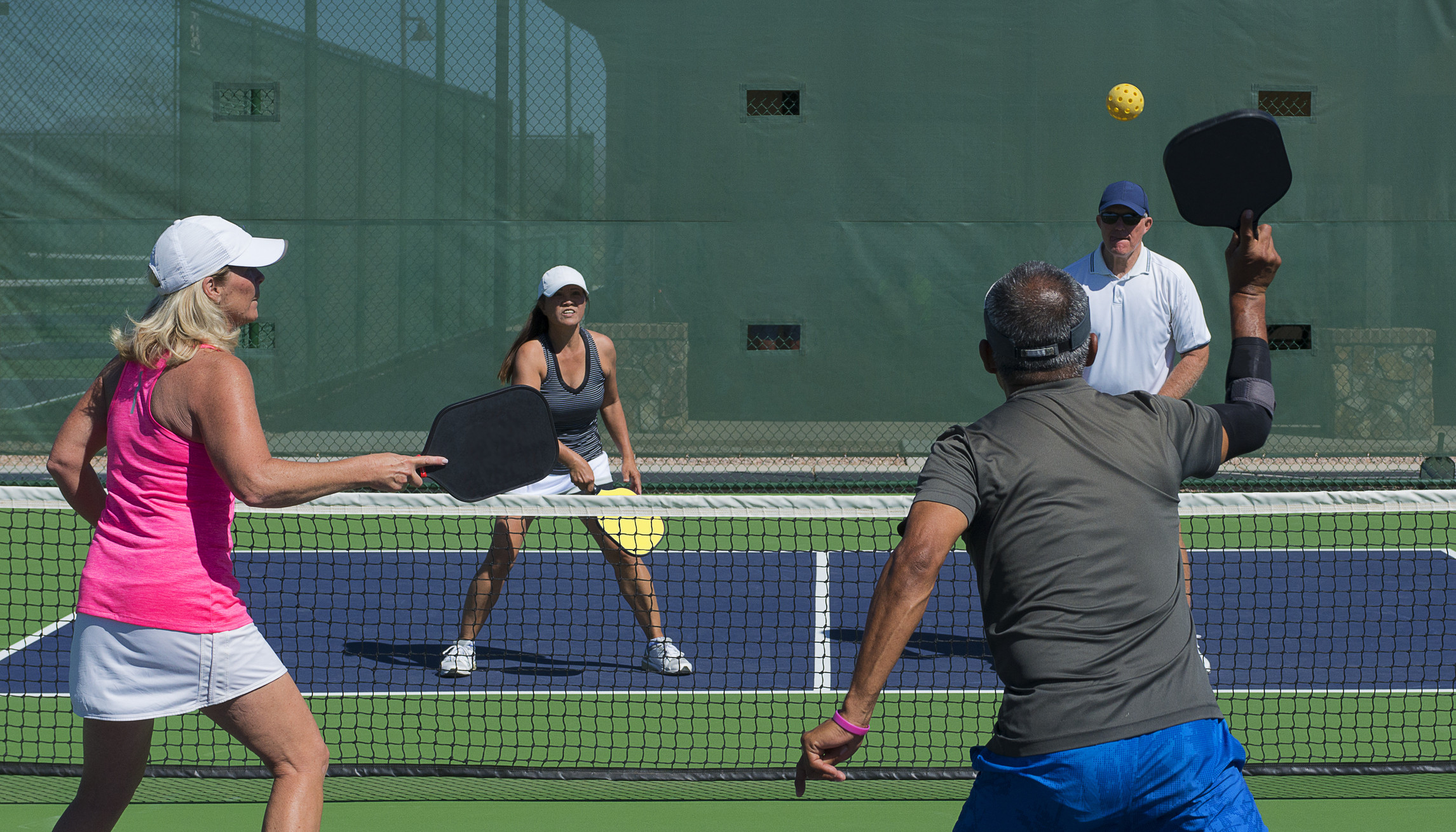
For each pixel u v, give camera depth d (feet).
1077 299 15.02
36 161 63.46
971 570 46.16
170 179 63.67
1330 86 63.21
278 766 16.97
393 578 44.96
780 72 63.41
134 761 17.28
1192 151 15.64
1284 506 27.22
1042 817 13.87
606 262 64.03
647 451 64.28
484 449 17.29
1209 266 63.57
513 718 29.63
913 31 63.16
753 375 64.08
